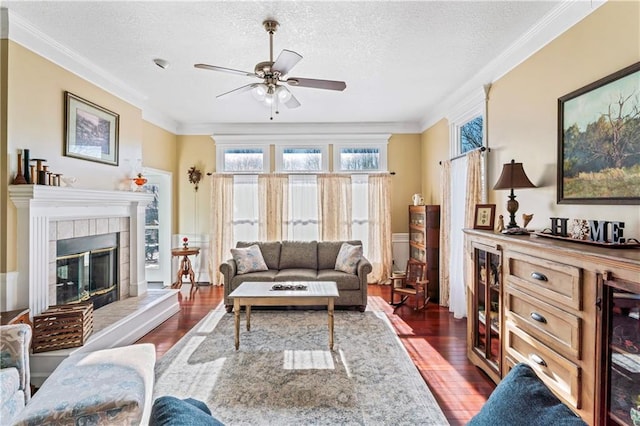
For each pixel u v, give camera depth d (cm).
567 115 239
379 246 583
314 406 225
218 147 594
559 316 179
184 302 475
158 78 375
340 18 255
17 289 265
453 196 422
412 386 250
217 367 279
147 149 495
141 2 234
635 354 142
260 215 580
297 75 368
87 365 196
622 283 142
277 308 440
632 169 188
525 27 267
